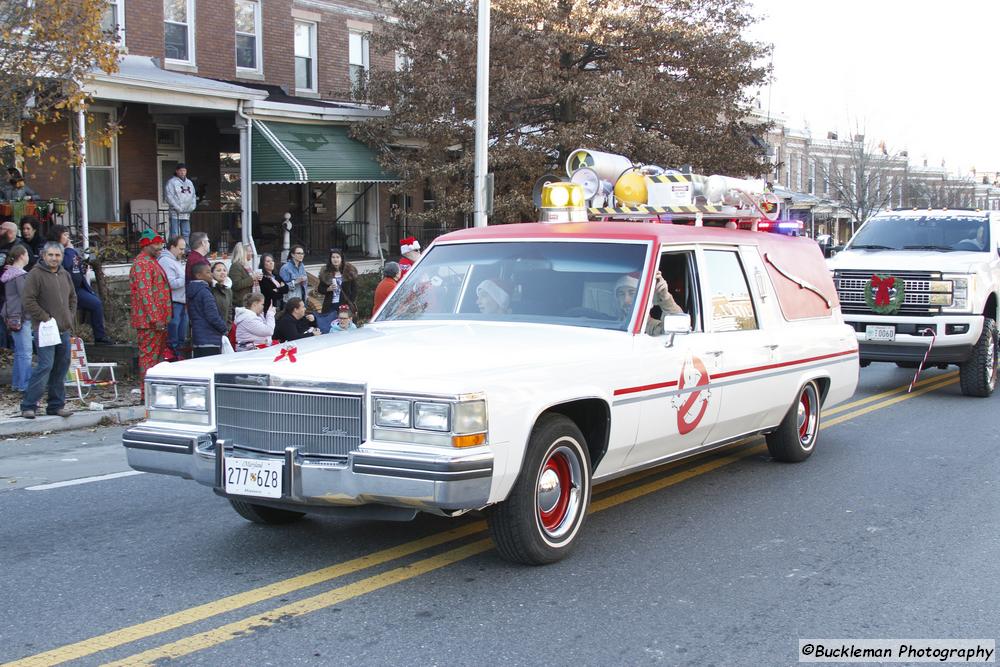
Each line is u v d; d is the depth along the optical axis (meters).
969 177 64.12
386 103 23.58
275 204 24.22
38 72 13.22
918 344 12.25
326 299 14.88
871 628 4.78
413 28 22.94
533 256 6.79
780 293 7.98
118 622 4.74
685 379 6.45
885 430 10.06
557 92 21.58
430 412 4.88
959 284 12.12
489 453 4.93
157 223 20.58
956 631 4.76
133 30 20.78
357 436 5.07
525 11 21.58
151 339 11.40
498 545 5.46
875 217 14.44
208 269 10.91
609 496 7.29
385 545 6.01
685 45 22.56
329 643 4.50
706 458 8.66
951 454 8.88
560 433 5.52
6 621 4.75
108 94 17.55
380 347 5.65
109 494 7.30
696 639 4.61
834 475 8.01
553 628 4.71
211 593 5.15
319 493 5.07
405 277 7.15
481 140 15.80
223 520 6.59
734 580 5.44
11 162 15.24
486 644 4.50
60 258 10.07
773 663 4.36
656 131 23.30
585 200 8.06
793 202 41.94
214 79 21.95
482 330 6.17
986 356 12.17
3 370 12.22
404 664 4.28
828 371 8.51
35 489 7.45
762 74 23.72
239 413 5.45
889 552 5.98
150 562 5.68
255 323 11.22
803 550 6.01
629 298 6.31
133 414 10.72
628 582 5.38
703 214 7.86
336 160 21.81
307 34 25.36
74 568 5.56
